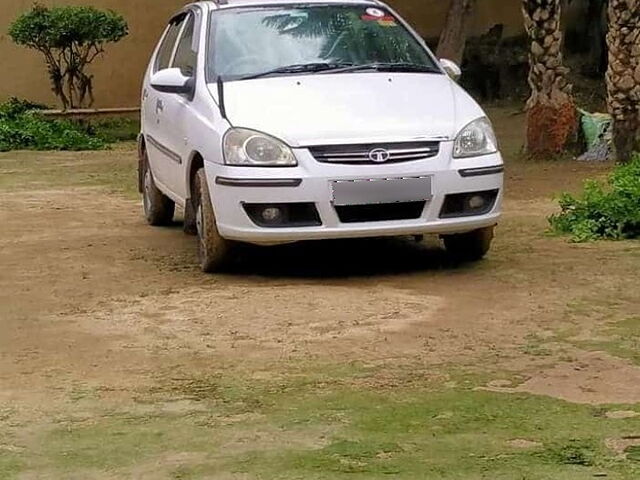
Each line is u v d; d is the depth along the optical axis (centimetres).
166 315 501
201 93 594
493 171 559
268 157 535
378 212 543
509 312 491
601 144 1029
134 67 1553
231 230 548
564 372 407
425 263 601
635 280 545
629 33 920
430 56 636
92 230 738
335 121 545
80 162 1159
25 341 468
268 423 362
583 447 335
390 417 363
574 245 638
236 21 634
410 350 438
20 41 1364
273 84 582
